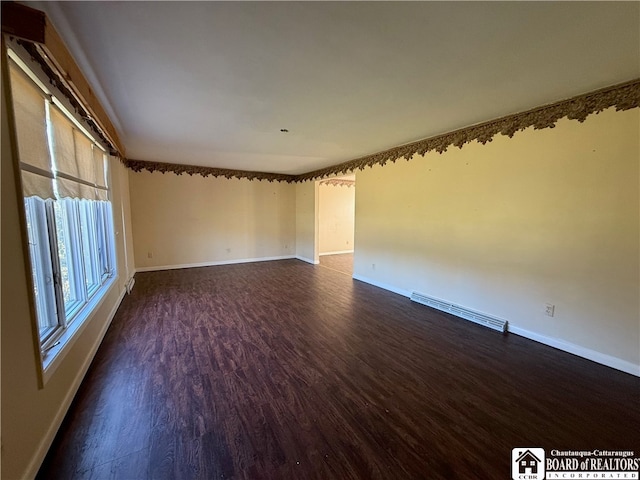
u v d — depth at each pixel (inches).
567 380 92.0
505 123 123.8
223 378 91.4
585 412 77.5
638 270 93.4
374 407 78.7
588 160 101.7
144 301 166.1
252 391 85.0
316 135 151.1
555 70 82.4
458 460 62.1
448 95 99.7
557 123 108.3
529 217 119.0
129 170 232.8
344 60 76.2
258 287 199.5
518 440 67.7
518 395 84.4
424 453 63.7
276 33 64.5
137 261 243.6
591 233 102.6
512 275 126.0
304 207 300.0
